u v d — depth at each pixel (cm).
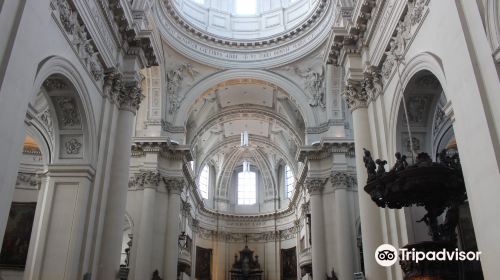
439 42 754
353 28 1190
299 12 2316
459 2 671
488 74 591
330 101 2186
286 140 3134
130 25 1202
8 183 641
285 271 3369
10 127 641
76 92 971
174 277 2031
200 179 3609
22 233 1667
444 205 729
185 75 2295
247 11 2508
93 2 1027
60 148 1041
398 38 983
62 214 988
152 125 2155
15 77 654
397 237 963
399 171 690
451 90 686
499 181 553
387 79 1071
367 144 1143
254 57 2353
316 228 2067
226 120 2825
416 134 1015
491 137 572
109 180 1139
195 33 2269
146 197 2023
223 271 3456
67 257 950
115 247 1089
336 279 1928
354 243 1956
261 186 3800
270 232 3550
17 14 675
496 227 558
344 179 2045
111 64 1160
